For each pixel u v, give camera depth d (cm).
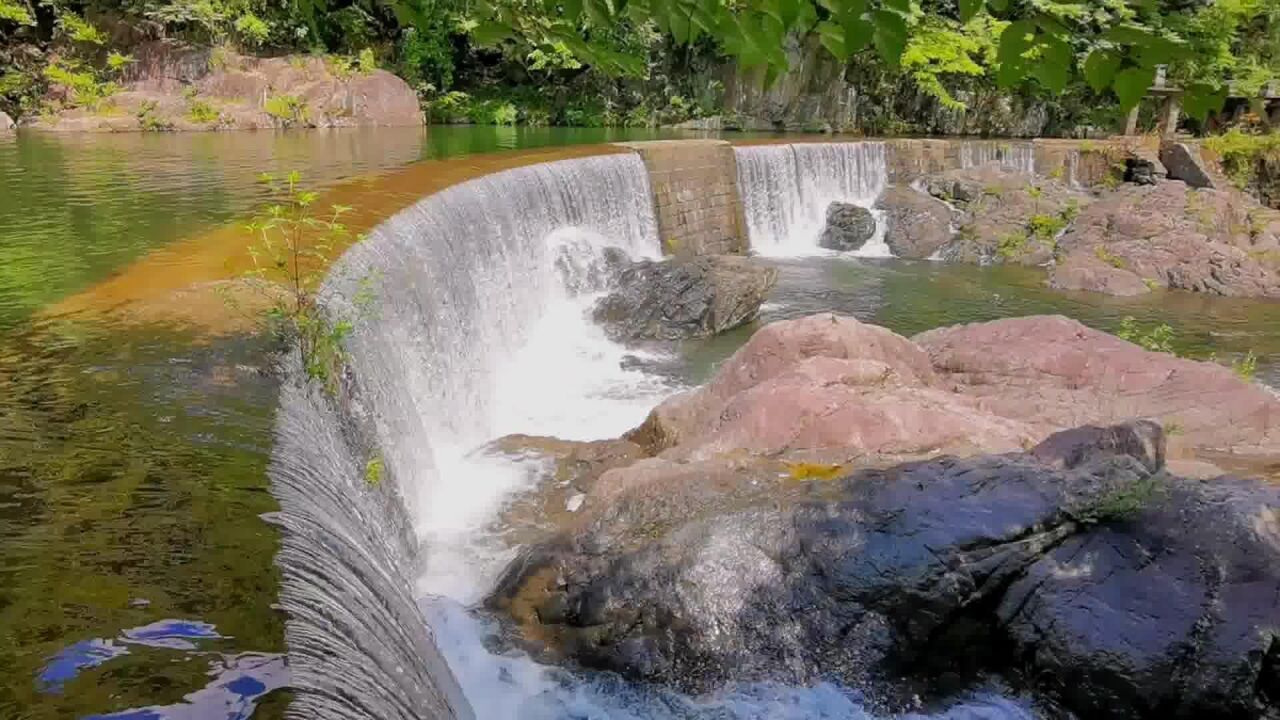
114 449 493
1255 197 2238
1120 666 567
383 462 704
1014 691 596
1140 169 2209
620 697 590
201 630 338
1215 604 572
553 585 676
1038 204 2072
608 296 1446
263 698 303
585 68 2944
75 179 1395
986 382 1020
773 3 228
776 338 974
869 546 629
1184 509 621
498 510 819
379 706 350
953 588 607
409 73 2773
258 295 760
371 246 955
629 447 920
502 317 1288
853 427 815
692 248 1880
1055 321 1095
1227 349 1448
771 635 611
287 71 2416
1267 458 879
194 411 548
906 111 2886
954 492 659
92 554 388
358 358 759
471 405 1087
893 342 1004
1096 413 941
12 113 2156
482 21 296
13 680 304
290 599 365
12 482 452
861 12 216
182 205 1174
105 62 2334
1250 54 2294
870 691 592
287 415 561
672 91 2947
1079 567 610
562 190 1568
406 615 487
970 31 2850
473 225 1262
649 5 248
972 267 1938
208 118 2239
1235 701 546
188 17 2400
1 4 2247
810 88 2878
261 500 445
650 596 629
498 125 2800
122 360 627
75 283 802
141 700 297
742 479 738
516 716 573
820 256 2011
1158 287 1791
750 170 2009
